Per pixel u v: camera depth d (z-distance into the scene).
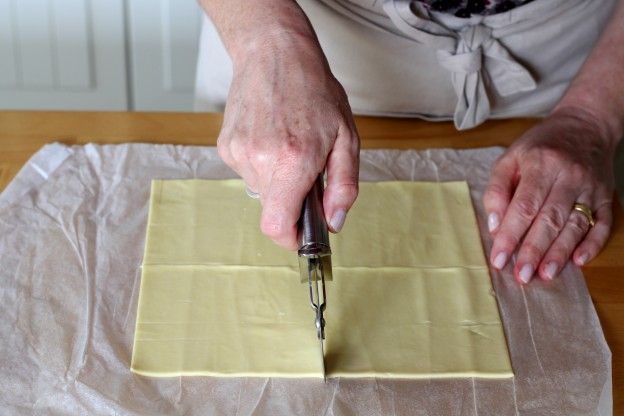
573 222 0.74
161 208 0.76
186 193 0.77
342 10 0.83
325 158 0.57
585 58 0.88
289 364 0.63
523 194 0.74
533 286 0.71
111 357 0.63
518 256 0.72
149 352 0.63
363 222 0.76
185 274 0.70
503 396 0.62
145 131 0.85
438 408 0.61
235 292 0.69
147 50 1.40
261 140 0.56
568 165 0.76
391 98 0.88
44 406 0.59
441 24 0.81
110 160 0.80
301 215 0.56
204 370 0.62
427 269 0.72
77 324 0.65
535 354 0.65
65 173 0.78
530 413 0.61
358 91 0.88
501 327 0.67
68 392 0.60
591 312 0.69
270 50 0.61
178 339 0.65
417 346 0.65
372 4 0.82
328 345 0.65
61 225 0.73
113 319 0.66
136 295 0.68
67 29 1.36
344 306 0.68
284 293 0.69
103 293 0.68
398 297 0.69
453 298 0.69
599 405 0.62
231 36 0.65
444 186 0.80
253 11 0.65
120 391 0.61
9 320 0.65
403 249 0.73
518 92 0.88
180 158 0.82
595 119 0.81
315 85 0.59
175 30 1.37
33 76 1.43
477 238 0.75
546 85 0.90
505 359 0.64
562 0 0.82
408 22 0.79
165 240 0.73
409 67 0.86
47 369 0.62
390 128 0.88
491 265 0.73
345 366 0.63
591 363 0.65
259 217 0.76
